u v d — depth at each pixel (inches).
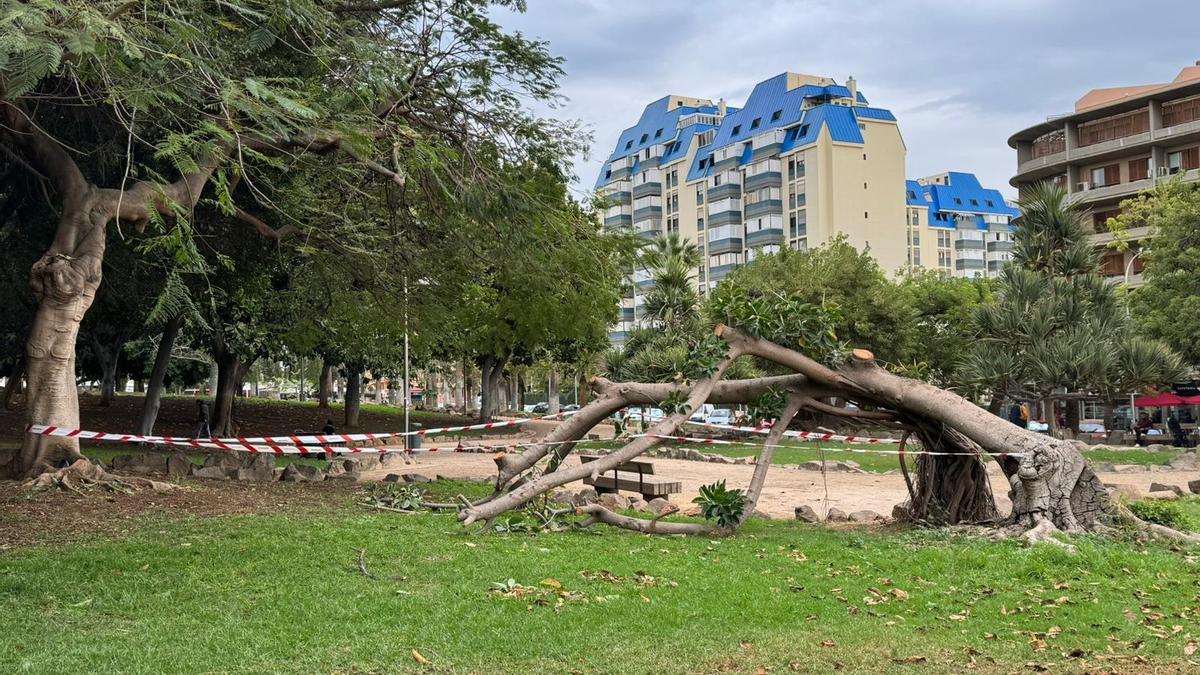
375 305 902.4
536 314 1258.0
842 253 1756.9
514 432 1678.2
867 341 1680.6
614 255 817.5
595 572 321.7
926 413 435.2
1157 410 1908.2
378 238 730.2
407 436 1101.7
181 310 734.5
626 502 550.0
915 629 258.8
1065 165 2482.8
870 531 442.6
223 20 437.7
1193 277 1462.8
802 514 505.4
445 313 839.1
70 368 539.5
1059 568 333.1
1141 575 321.4
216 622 254.5
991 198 4857.3
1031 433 412.2
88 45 338.0
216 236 740.7
